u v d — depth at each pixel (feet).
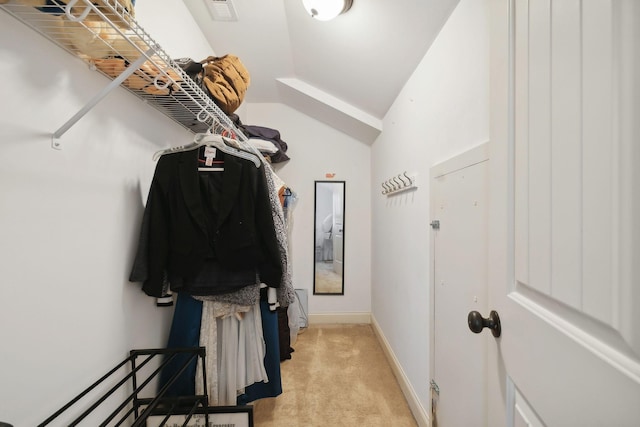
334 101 8.59
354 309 10.30
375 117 8.52
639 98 1.02
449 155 4.05
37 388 2.25
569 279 1.38
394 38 5.08
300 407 5.70
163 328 4.17
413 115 5.64
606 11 1.14
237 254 3.92
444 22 4.18
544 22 1.59
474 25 3.36
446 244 3.99
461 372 3.50
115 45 2.43
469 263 3.33
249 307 4.35
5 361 2.01
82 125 2.68
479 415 3.06
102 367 2.96
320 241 10.25
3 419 2.01
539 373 1.65
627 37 1.05
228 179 3.85
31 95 2.17
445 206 4.02
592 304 1.22
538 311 1.68
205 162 3.90
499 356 2.25
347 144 10.28
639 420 0.99
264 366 4.78
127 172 3.37
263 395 4.80
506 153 2.07
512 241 2.03
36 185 2.22
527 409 1.86
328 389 6.30
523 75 1.85
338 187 10.24
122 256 3.28
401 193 6.48
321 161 10.28
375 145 9.50
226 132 4.97
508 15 2.02
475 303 3.20
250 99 10.03
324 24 5.61
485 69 3.13
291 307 8.70
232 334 4.35
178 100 3.69
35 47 2.19
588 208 1.25
